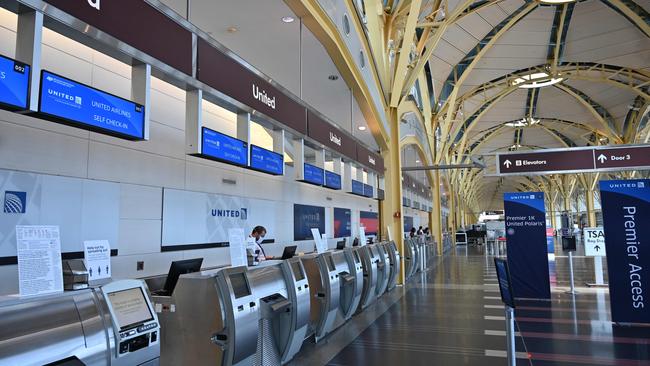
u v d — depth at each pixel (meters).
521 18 22.30
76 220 4.65
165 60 3.64
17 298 2.15
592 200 48.72
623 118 35.47
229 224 7.41
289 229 9.73
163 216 5.93
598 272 11.10
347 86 9.56
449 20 15.52
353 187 9.67
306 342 5.93
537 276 9.33
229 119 7.69
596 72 29.14
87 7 2.93
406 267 12.66
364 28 9.80
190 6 6.32
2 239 3.91
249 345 3.83
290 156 9.81
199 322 3.67
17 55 2.71
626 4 20.86
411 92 17.14
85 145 4.82
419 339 6.07
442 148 28.11
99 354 2.38
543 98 34.78
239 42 7.65
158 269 5.80
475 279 12.79
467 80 28.36
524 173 10.09
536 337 6.19
